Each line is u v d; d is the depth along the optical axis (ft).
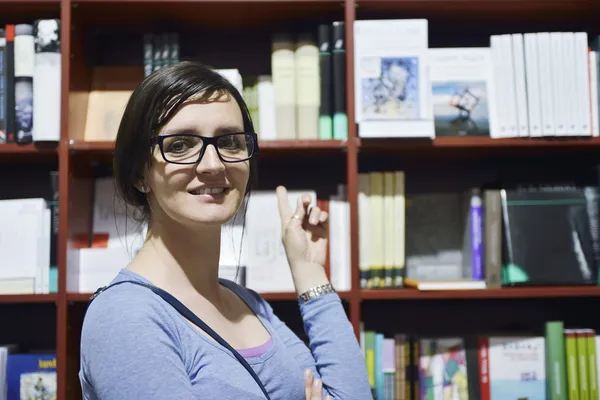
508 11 6.25
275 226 5.96
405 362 6.00
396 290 5.77
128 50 6.84
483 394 6.02
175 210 2.88
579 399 5.91
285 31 6.73
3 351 5.72
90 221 6.20
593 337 6.00
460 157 6.68
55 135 5.59
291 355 3.30
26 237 5.70
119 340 2.46
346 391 3.27
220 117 2.95
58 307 5.52
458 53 6.09
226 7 5.93
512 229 6.00
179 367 2.52
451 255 6.62
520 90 5.92
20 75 5.66
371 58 5.86
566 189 6.11
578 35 5.95
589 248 6.00
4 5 5.74
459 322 7.00
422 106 5.81
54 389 5.66
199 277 3.05
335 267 5.95
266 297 5.74
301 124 5.99
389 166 6.93
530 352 6.08
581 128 5.86
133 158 2.94
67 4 5.68
